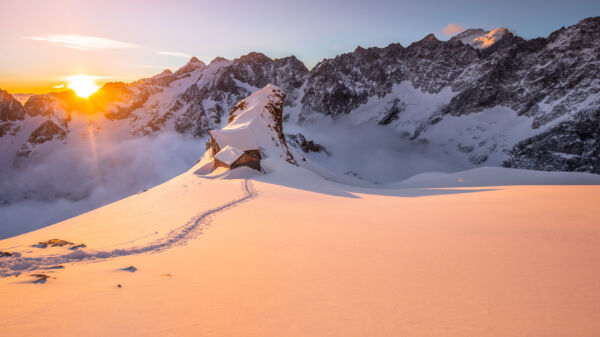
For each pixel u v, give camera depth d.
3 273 8.17
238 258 9.89
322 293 6.80
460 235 12.62
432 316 5.60
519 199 23.14
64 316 5.52
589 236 11.62
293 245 11.67
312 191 41.34
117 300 6.30
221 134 86.56
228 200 28.73
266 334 4.96
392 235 13.14
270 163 79.81
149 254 10.76
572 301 6.11
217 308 5.96
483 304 6.09
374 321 5.43
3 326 5.08
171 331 5.02
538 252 9.72
